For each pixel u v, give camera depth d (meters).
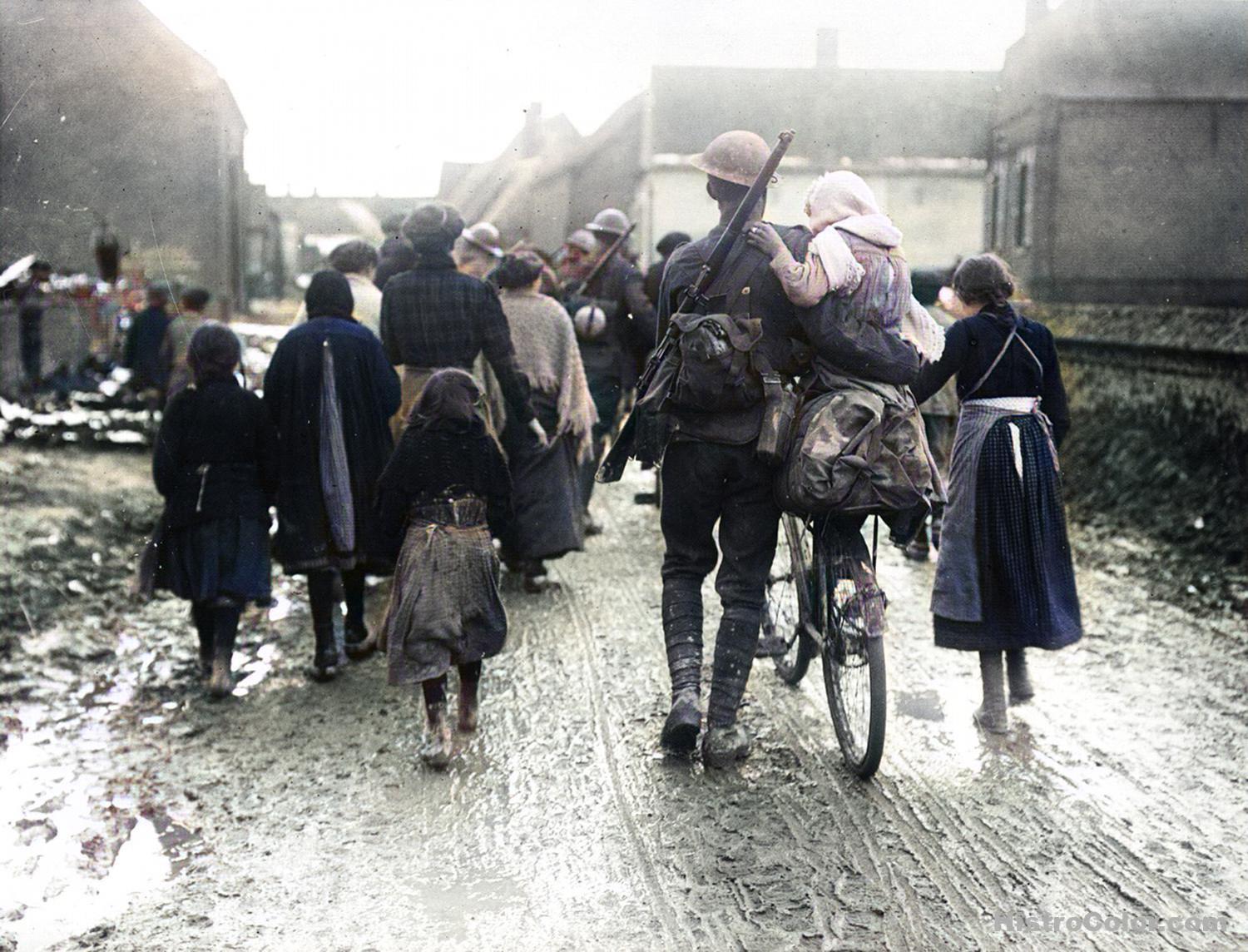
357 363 5.82
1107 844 4.01
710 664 5.89
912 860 3.92
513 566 7.73
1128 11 16.97
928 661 6.00
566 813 4.34
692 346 4.29
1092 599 7.14
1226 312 9.06
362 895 3.78
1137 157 16.81
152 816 4.40
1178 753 4.78
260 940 3.51
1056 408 4.95
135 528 8.97
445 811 4.40
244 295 16.88
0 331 12.70
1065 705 5.35
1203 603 6.97
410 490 4.82
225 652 5.72
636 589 7.39
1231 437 8.70
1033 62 19.09
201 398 5.68
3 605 6.74
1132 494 9.36
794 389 4.46
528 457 7.09
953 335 4.86
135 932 3.57
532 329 7.02
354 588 6.18
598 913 3.62
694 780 4.59
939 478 4.42
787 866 3.89
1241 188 15.44
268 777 4.75
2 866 4.03
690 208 31.95
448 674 5.86
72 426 12.42
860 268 4.30
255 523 5.71
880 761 4.61
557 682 5.73
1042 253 18.41
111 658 6.29
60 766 4.89
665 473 4.64
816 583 4.99
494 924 3.58
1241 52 15.89
